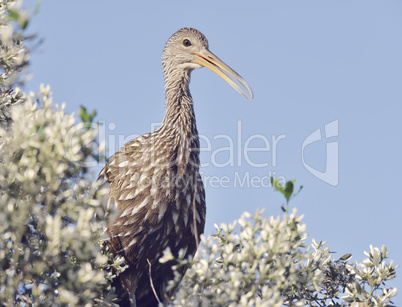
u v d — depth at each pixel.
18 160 9.34
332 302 12.02
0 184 9.15
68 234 8.95
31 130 9.35
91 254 9.27
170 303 12.15
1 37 12.25
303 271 10.57
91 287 9.48
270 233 9.48
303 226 9.67
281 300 9.13
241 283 9.54
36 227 9.58
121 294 14.00
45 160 9.16
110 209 9.91
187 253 14.10
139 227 13.51
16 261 9.20
